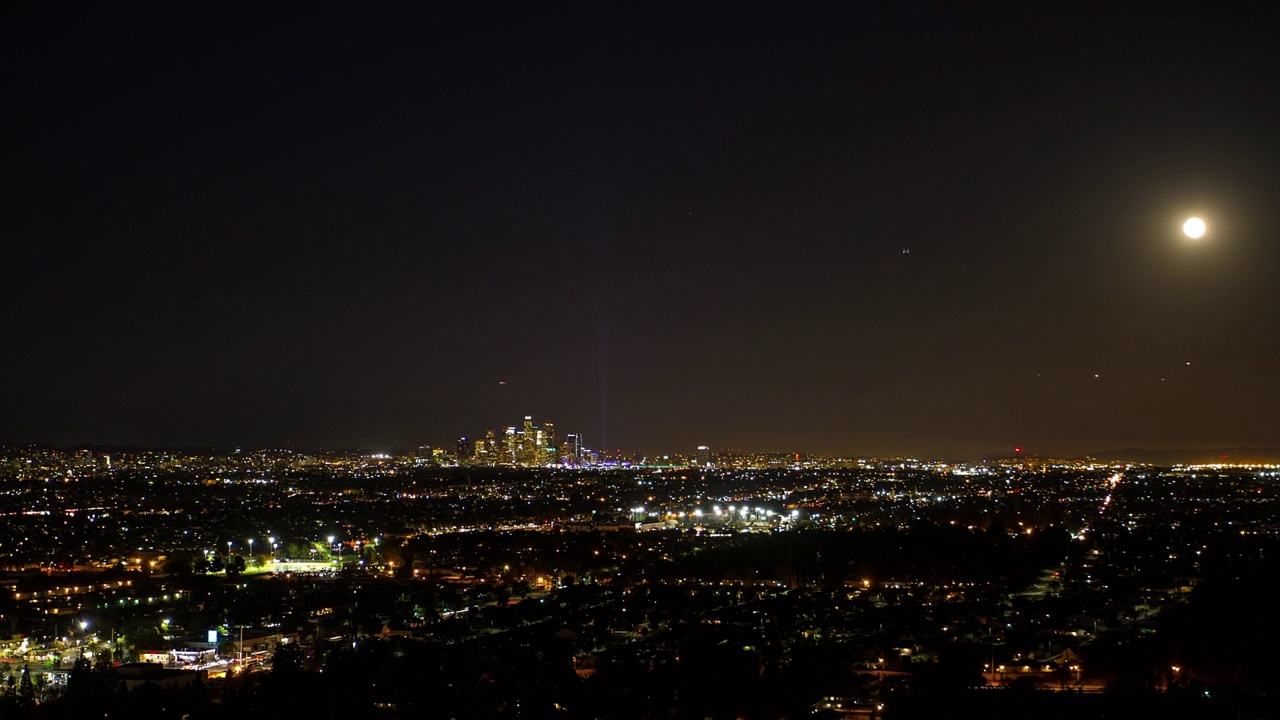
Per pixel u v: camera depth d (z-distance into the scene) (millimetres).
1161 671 187375
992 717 162875
